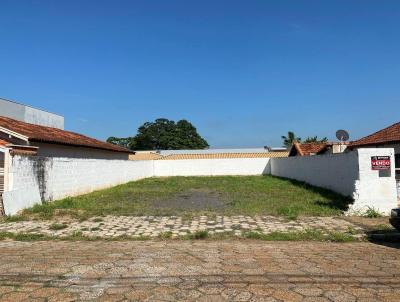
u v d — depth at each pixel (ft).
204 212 42.19
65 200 53.11
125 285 17.51
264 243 28.02
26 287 17.22
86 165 69.67
